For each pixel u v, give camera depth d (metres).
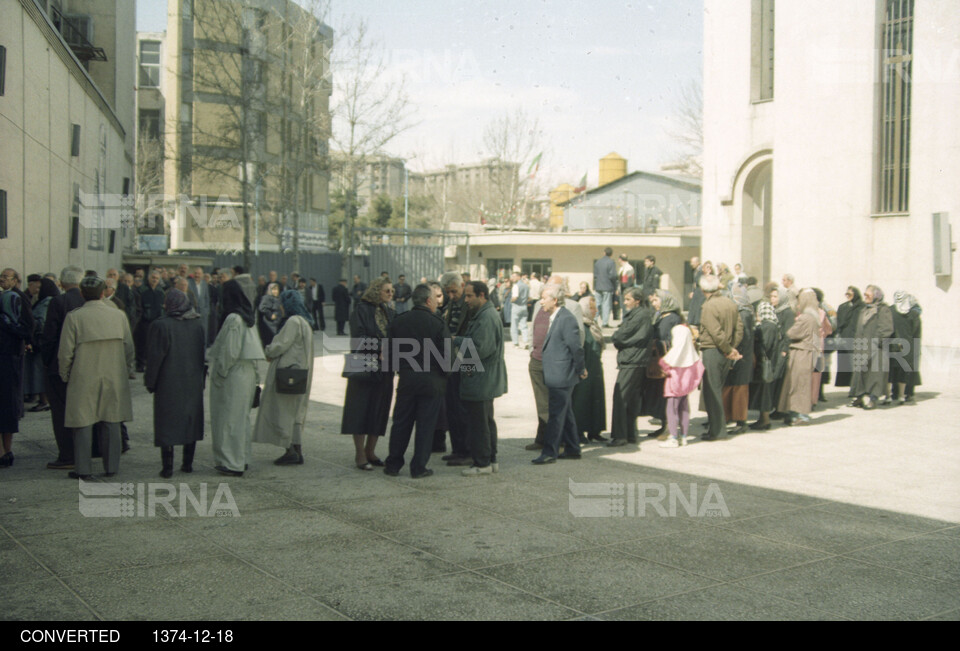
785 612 4.41
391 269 26.95
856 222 17.97
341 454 8.61
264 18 35.53
